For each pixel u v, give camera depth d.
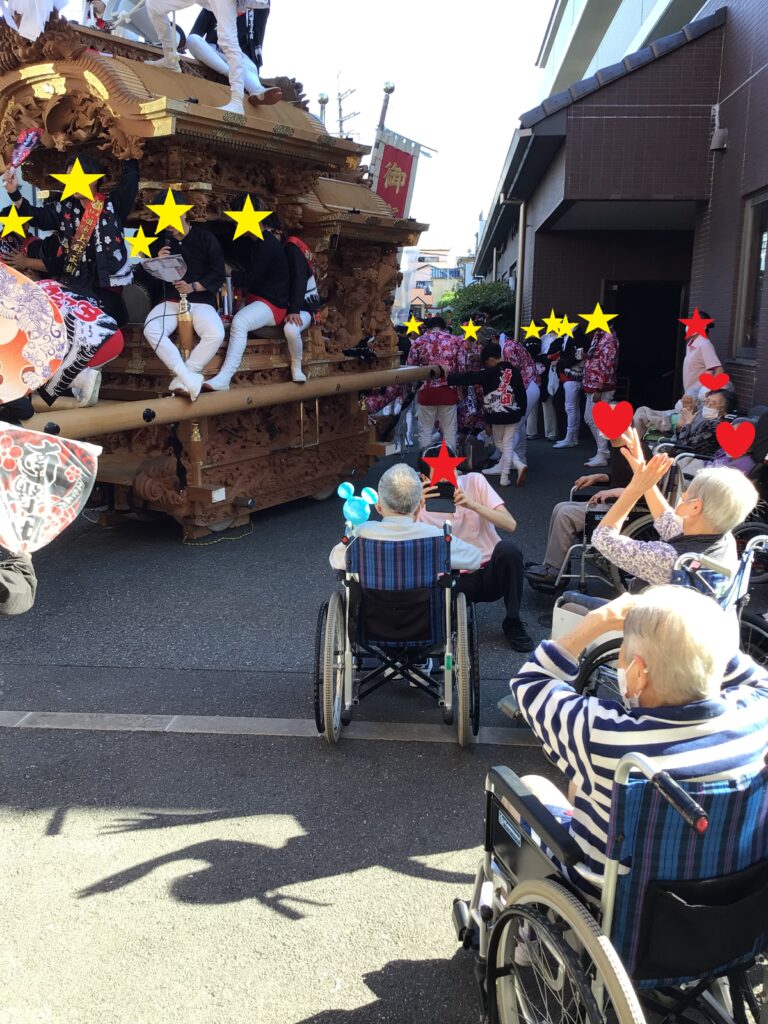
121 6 9.17
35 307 4.22
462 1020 2.40
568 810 2.29
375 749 3.87
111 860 3.08
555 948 1.81
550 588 5.66
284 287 7.01
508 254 23.41
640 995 2.01
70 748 3.85
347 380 8.16
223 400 6.60
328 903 2.87
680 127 10.30
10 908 2.83
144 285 6.80
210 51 7.16
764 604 5.63
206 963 2.60
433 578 3.75
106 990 2.49
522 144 11.16
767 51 8.43
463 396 10.41
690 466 5.95
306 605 5.65
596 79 10.21
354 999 2.47
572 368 11.98
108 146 6.23
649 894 1.80
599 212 12.09
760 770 1.81
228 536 7.29
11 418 5.01
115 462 7.14
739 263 9.42
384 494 3.75
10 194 6.21
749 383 8.75
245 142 6.41
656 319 15.55
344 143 7.29
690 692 1.81
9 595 3.13
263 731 4.00
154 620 5.37
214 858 3.09
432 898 2.90
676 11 12.56
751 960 1.92
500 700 4.37
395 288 9.42
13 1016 2.39
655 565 3.25
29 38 5.77
